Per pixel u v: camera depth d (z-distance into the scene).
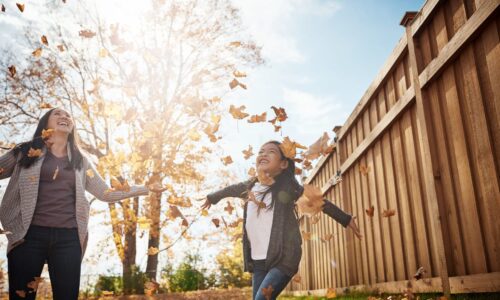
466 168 3.20
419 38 3.90
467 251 3.21
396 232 4.57
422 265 4.00
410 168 4.20
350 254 6.09
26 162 2.54
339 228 6.69
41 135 2.68
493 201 2.89
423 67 3.83
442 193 3.55
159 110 7.81
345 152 6.34
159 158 6.93
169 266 12.91
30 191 2.47
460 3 3.21
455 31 3.29
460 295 3.23
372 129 5.18
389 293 4.61
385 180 4.86
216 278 13.03
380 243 5.01
